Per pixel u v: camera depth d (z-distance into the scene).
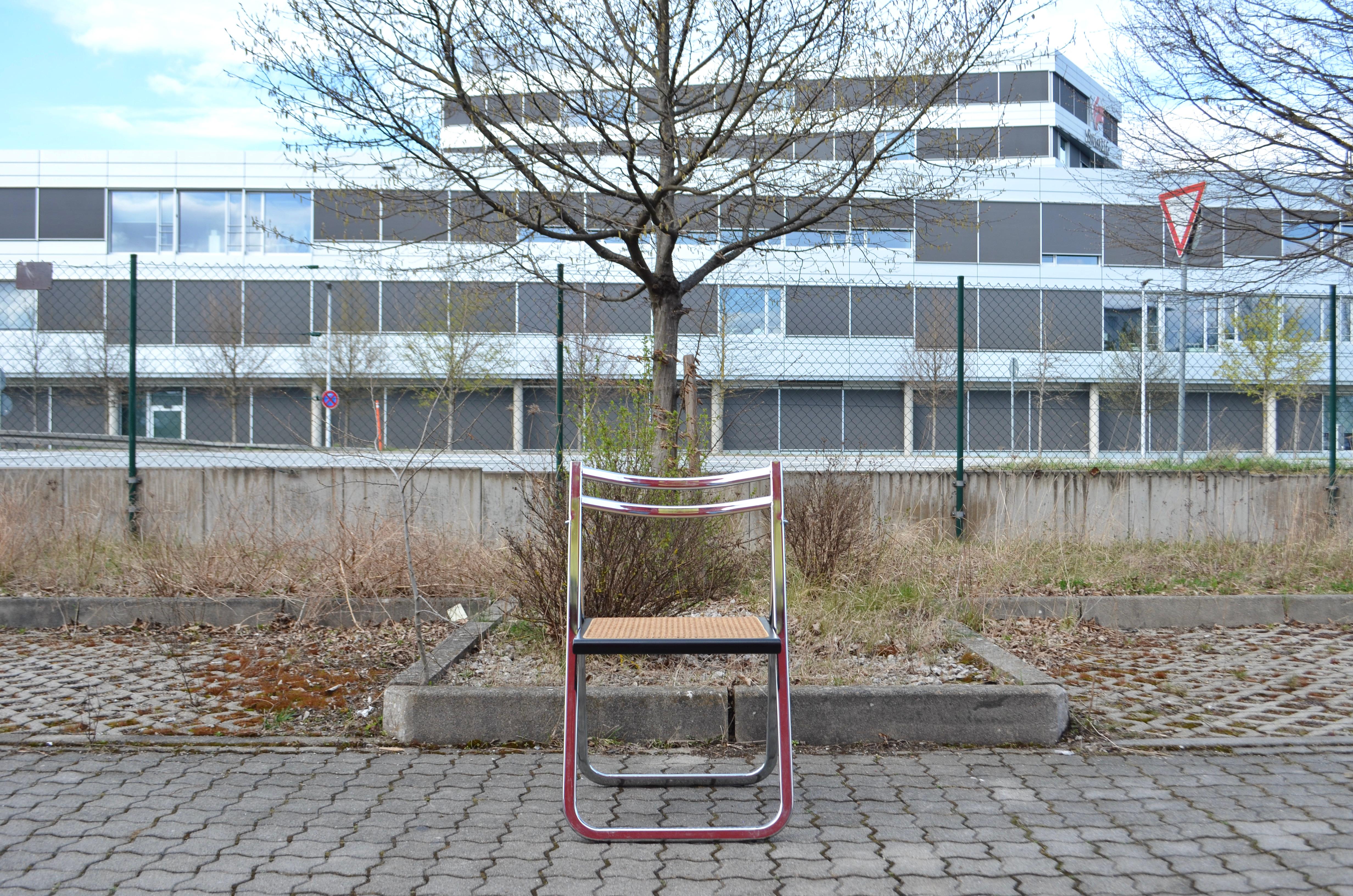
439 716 3.59
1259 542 7.59
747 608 5.32
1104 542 7.29
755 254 10.23
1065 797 3.02
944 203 7.61
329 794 3.03
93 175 29.69
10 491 7.03
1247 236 7.92
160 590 5.82
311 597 5.55
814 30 5.37
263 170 29.73
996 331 19.03
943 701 3.61
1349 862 2.52
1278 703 4.12
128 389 7.57
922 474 7.86
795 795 3.05
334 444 21.97
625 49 5.46
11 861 2.48
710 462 7.04
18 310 18.80
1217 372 13.94
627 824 2.79
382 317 23.86
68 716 3.80
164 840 2.64
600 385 5.86
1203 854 2.57
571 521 2.77
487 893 2.34
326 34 5.04
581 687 3.06
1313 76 6.62
